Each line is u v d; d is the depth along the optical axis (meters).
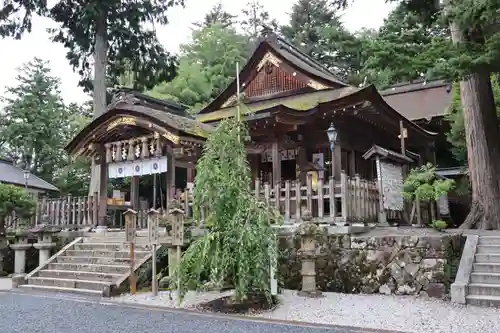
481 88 11.59
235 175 6.96
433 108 19.41
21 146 30.45
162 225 8.42
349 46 10.92
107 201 13.88
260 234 6.52
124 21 18.86
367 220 9.53
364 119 13.34
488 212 10.99
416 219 11.26
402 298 7.41
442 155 20.52
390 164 10.82
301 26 33.56
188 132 10.91
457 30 10.02
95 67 18.66
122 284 8.53
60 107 33.31
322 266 8.59
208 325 5.78
